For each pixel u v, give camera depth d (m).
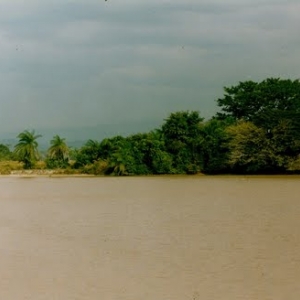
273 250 30.67
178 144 111.62
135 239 35.28
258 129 105.56
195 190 72.56
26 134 143.00
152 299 22.00
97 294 22.80
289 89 117.94
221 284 23.81
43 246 33.56
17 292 23.30
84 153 127.25
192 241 33.94
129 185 85.31
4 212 53.12
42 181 103.94
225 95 129.38
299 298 21.73
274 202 55.19
